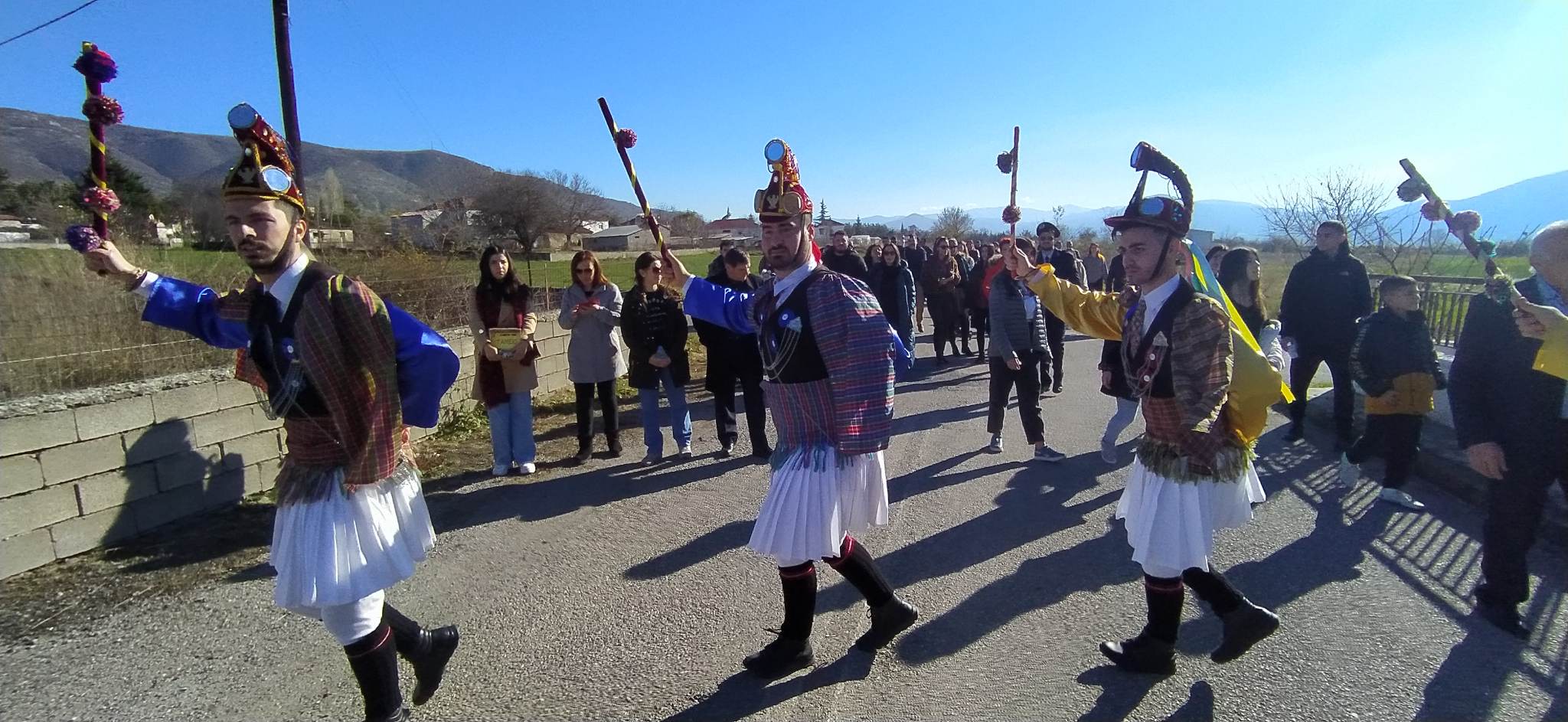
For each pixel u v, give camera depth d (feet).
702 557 14.42
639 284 19.97
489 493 18.13
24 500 13.34
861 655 10.99
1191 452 9.36
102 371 16.39
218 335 8.55
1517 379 11.13
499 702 9.96
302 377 7.73
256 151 7.63
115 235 21.63
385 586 8.05
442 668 9.49
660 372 20.34
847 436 9.25
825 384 9.69
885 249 33.71
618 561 14.24
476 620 12.08
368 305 7.87
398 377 8.45
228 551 14.43
